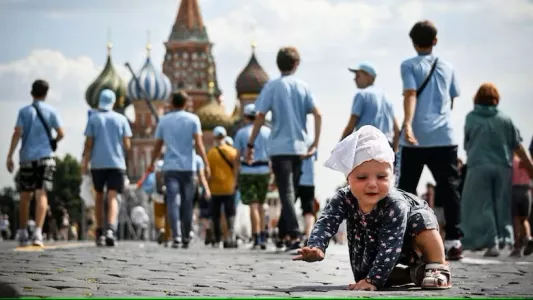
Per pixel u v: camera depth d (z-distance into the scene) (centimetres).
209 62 15550
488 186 1402
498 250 1398
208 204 2569
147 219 3859
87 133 1739
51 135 1612
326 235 715
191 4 15588
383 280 707
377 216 707
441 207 1270
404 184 1275
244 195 1888
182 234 1786
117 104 14588
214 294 679
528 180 1714
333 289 750
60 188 13488
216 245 2084
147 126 14525
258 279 893
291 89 1459
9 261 1080
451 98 1296
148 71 14538
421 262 729
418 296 662
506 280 875
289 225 1441
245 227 2578
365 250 722
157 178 2445
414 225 716
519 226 1723
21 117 1603
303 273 993
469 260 1269
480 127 1403
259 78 13975
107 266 1020
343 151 697
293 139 1450
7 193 13588
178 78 15450
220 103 14450
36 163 1595
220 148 2059
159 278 859
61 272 892
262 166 1877
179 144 1755
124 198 4684
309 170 1597
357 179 696
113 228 1741
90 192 2111
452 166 1268
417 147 1266
